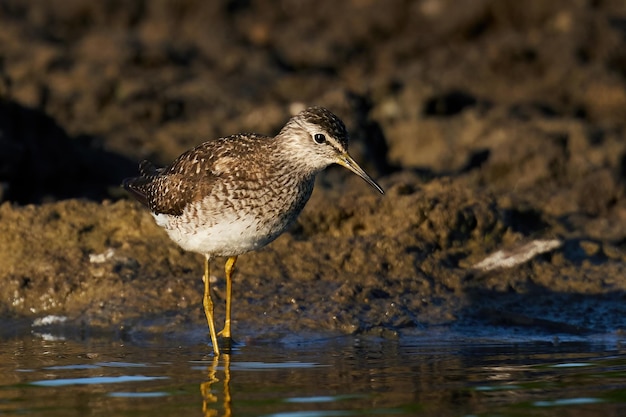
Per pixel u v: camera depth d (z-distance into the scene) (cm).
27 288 1441
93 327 1361
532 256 1485
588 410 981
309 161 1266
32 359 1193
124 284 1427
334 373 1124
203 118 2073
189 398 1024
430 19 2581
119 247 1495
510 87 2242
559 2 2442
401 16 2594
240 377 1109
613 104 2138
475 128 2002
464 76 2275
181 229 1276
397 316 1354
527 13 2456
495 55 2292
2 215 1538
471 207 1544
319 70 2392
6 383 1081
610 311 1390
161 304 1391
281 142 1255
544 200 1719
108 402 1010
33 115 1914
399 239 1491
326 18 2669
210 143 1295
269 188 1241
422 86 2138
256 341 1290
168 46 2383
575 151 1898
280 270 1455
